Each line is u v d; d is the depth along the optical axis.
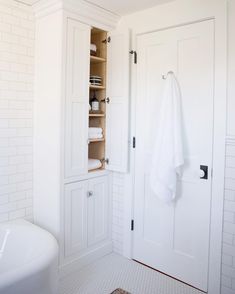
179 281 2.25
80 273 2.30
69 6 2.09
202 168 2.10
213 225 2.04
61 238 2.19
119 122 2.42
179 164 2.07
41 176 2.31
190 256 2.20
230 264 1.97
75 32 2.18
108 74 2.49
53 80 2.15
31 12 2.28
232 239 1.95
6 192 2.22
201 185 2.12
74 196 2.28
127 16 2.45
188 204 2.19
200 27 2.07
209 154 2.06
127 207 2.56
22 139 2.30
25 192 2.34
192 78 2.13
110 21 2.44
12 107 2.22
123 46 2.35
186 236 2.21
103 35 2.56
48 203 2.25
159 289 2.12
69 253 2.27
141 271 2.37
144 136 2.43
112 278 2.25
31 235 1.97
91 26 2.31
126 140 2.38
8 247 2.03
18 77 2.24
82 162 2.32
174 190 2.13
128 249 2.57
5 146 2.19
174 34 2.21
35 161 2.37
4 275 1.40
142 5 2.24
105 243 2.63
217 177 2.00
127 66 2.34
